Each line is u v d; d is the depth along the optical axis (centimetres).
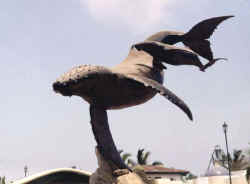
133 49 1755
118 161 1491
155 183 1600
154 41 1664
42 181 2352
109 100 1531
